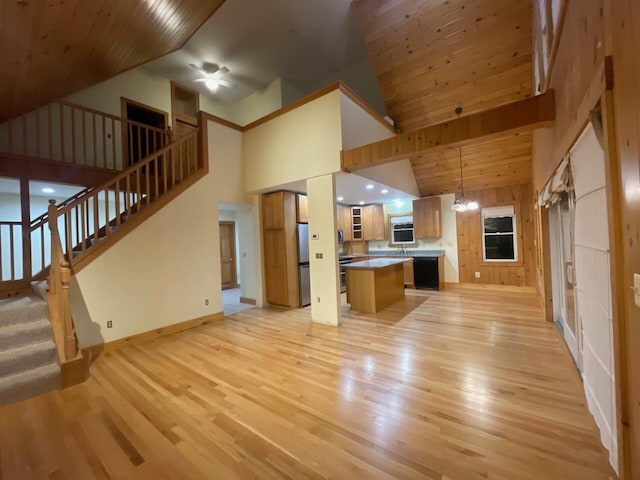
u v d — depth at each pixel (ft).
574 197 7.15
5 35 8.25
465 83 15.15
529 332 11.85
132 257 12.46
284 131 15.31
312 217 14.37
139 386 8.43
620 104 3.84
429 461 5.24
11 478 5.17
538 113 8.38
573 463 5.06
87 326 11.14
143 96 18.70
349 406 7.08
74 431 6.43
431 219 22.66
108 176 14.37
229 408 7.17
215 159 16.06
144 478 5.08
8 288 11.60
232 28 15.52
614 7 3.86
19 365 8.29
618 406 4.25
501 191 20.79
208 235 15.43
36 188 15.30
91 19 9.16
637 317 3.73
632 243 3.76
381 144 11.64
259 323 14.70
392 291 17.87
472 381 8.07
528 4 11.87
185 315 14.20
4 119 13.12
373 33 14.69
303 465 5.26
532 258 19.75
